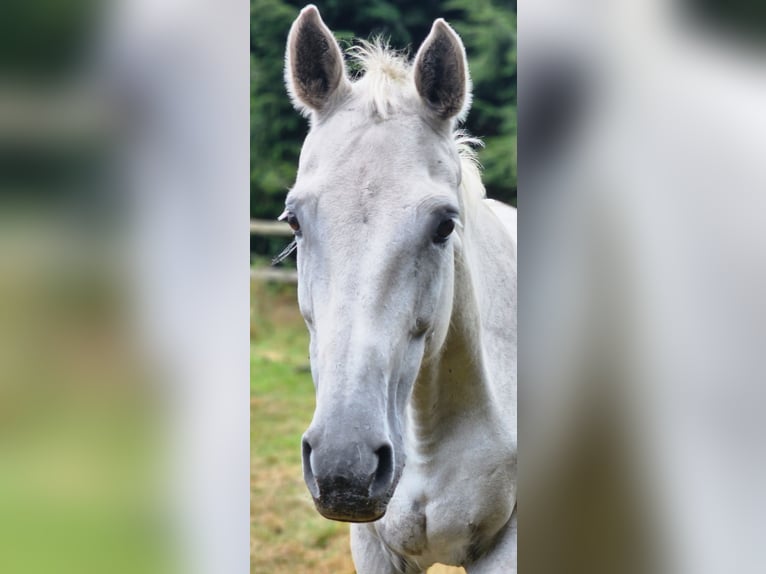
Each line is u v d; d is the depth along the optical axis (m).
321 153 1.60
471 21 5.35
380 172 1.54
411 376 1.59
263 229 5.79
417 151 1.59
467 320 1.87
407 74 1.71
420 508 1.99
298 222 1.58
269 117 5.92
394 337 1.49
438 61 1.64
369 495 1.42
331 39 1.66
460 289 1.83
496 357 2.12
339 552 3.73
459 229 1.82
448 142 1.68
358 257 1.48
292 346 5.70
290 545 3.75
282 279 5.98
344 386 1.42
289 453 4.42
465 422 1.98
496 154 5.23
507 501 2.04
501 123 5.32
